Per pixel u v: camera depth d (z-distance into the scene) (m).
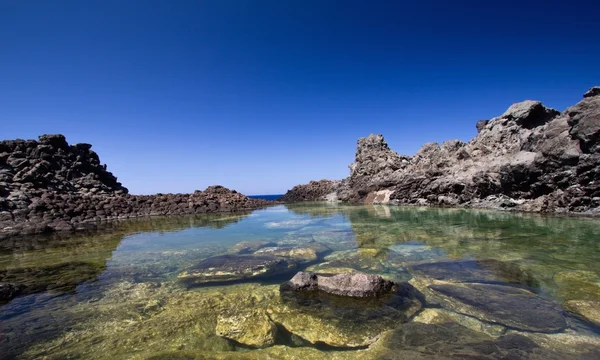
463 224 17.11
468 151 30.77
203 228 22.12
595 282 7.39
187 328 6.12
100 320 6.59
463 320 5.86
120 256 13.05
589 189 17.09
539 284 7.44
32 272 10.62
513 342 4.99
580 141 17.75
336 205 40.16
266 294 7.75
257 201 49.66
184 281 9.20
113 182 43.03
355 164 51.47
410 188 33.31
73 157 38.41
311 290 7.70
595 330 5.28
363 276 7.52
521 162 21.27
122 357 5.18
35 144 35.12
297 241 15.20
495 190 24.09
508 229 14.62
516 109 28.66
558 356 4.57
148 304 7.43
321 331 5.78
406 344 5.13
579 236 12.30
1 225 22.64
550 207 18.69
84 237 18.86
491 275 8.27
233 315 6.61
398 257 10.78
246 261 10.86
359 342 5.34
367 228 17.89
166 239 17.47
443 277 8.33
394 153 46.97
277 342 5.51
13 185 29.14
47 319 6.69
